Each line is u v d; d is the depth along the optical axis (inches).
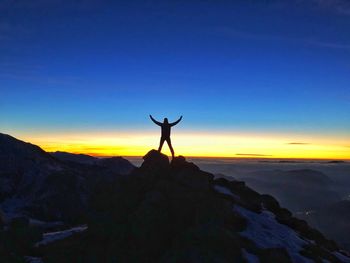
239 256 755.4
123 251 797.2
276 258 791.1
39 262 806.5
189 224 845.2
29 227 962.1
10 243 876.0
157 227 831.1
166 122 1074.1
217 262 708.7
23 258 813.2
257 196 1224.8
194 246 743.1
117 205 933.2
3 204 1578.5
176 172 1046.4
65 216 1482.5
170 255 741.3
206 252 725.9
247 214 1010.1
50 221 1444.4
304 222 1173.1
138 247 805.2
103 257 792.3
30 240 908.6
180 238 774.5
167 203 883.4
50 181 1697.8
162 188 925.2
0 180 1707.7
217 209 872.9
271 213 1141.7
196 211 852.0
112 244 813.9
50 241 922.7
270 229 967.0
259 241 868.6
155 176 1017.5
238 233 868.6
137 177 1011.3
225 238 770.2
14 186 1710.1
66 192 1596.9
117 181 1008.9
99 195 982.4
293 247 901.2
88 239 861.8
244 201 1117.7
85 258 798.5
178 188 927.7
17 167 1829.5
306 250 922.7
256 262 765.9
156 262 770.2
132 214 863.7
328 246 1098.7
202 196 901.2
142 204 865.5
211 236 765.9
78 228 1127.0
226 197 1056.2
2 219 1095.6
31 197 1627.7
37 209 1496.1
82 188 1662.2
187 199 885.8
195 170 1096.8
